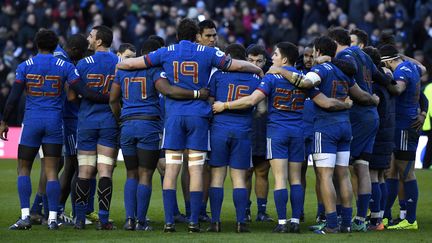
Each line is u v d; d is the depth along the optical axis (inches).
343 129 956.6
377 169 1018.1
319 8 2322.8
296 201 954.1
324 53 965.2
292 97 949.8
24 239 896.3
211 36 975.6
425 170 1689.2
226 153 956.0
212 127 956.6
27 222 971.3
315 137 958.4
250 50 1064.2
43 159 1021.8
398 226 1034.1
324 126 954.7
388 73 1043.3
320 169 959.0
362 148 988.6
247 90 954.7
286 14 2349.9
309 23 2308.1
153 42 1031.0
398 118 1046.4
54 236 916.6
